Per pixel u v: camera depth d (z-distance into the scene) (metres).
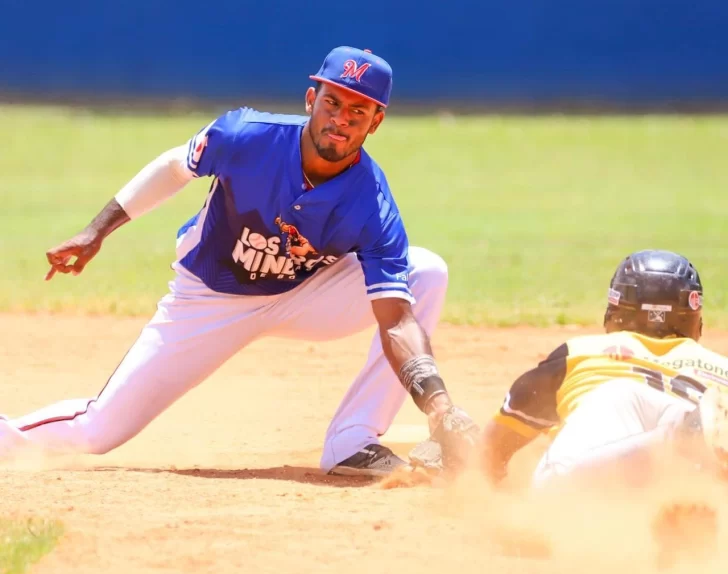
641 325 17.39
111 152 107.12
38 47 157.62
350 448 21.39
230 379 33.19
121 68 158.38
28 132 118.12
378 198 19.94
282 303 21.91
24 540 15.63
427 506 18.12
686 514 14.15
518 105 149.75
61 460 22.25
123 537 16.14
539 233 67.62
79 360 34.53
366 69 18.83
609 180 96.69
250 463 23.84
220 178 20.19
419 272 21.70
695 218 75.38
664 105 149.00
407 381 19.28
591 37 160.50
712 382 16.67
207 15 158.75
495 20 160.62
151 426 27.61
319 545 15.93
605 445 15.78
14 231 65.88
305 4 159.50
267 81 158.25
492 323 40.38
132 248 59.84
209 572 14.78
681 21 159.38
